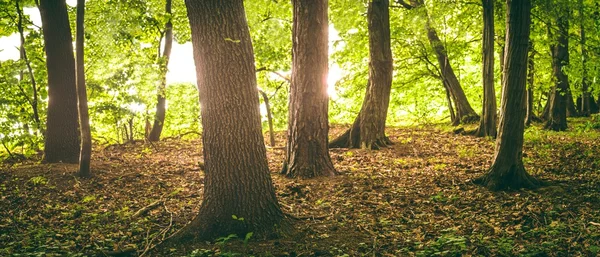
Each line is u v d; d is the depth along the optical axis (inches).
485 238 268.4
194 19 268.5
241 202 273.7
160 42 815.7
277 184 434.9
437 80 1038.4
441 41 890.7
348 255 240.7
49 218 348.8
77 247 274.8
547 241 259.1
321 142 467.5
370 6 668.7
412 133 830.5
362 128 674.2
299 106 468.8
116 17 519.5
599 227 277.7
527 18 387.5
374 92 672.4
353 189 406.6
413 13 780.0
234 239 267.9
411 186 414.9
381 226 305.0
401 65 968.3
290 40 795.4
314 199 386.3
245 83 273.9
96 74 707.4
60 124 528.1
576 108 1071.0
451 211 337.4
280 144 746.2
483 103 761.0
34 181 435.2
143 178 467.2
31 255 246.4
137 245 273.9
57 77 527.8
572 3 666.2
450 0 778.8
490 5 733.9
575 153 546.0
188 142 781.3
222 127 272.5
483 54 754.8
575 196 358.3
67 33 534.3
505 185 392.8
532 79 816.9
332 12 810.8
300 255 247.6
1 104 592.7
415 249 257.9
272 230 275.3
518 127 394.6
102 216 342.6
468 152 608.1
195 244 265.6
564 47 781.9
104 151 689.6
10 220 336.8
